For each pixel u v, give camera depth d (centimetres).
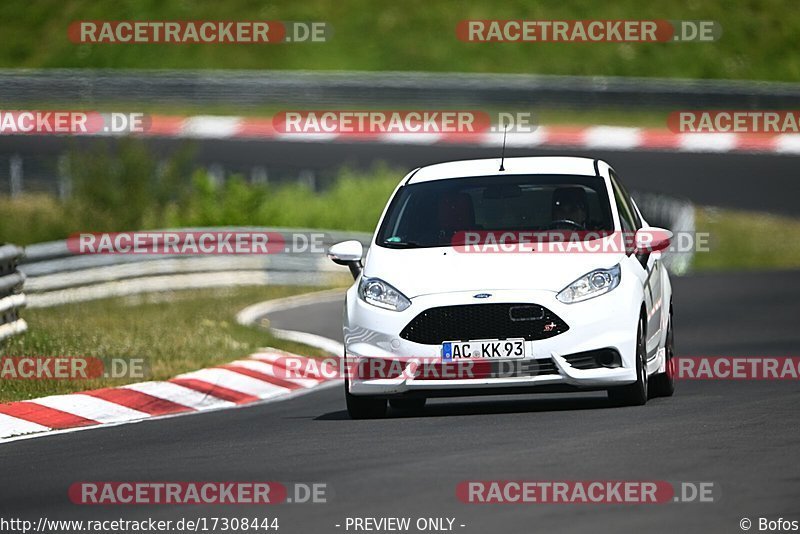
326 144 14075
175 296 8412
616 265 3853
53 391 4644
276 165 13138
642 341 3872
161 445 3562
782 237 12131
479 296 3744
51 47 19112
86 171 9931
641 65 19038
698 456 2961
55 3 19900
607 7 19775
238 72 16412
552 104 15762
